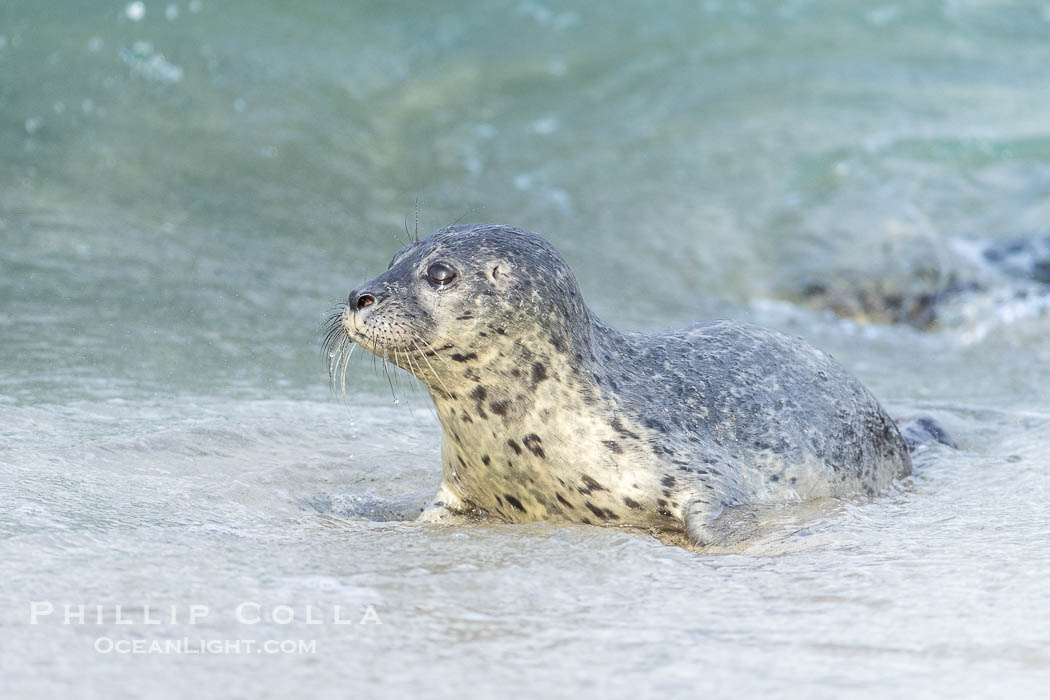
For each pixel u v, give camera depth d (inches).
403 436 906.7
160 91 1882.4
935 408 1056.8
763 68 2459.4
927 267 1628.9
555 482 715.4
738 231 1815.9
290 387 1016.9
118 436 828.6
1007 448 911.0
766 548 637.9
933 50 2573.8
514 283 703.1
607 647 482.6
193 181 1640.0
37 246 1336.1
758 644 486.3
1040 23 2733.8
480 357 701.3
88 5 2079.2
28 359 1008.9
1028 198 1920.5
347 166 1824.6
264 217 1567.4
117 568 561.3
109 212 1481.3
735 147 2129.7
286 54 2162.9
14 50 1879.9
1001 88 2407.7
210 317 1195.9
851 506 734.5
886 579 572.1
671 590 561.3
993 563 593.6
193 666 451.2
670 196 1932.8
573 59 2444.6
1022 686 440.8
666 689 438.9
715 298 1583.4
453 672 453.7
